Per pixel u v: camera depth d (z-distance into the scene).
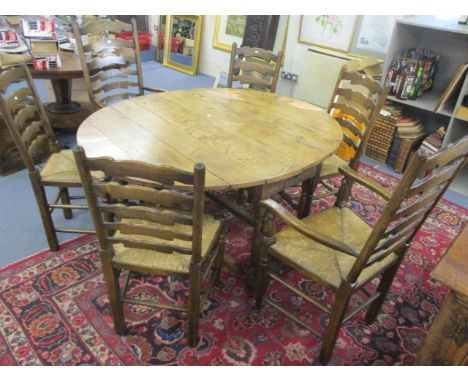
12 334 1.58
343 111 2.25
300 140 1.77
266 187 1.63
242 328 1.68
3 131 2.49
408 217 1.28
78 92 3.45
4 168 2.60
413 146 2.99
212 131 1.79
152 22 5.33
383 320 1.76
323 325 1.72
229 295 1.84
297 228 1.35
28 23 2.50
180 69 5.03
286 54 3.93
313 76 3.70
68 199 2.14
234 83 4.17
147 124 1.81
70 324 1.64
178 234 1.26
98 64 2.42
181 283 1.89
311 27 3.63
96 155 1.50
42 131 2.14
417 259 2.15
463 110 2.64
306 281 1.96
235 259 2.05
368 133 2.10
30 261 1.94
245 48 2.61
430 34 3.05
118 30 2.44
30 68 2.50
